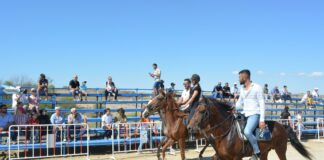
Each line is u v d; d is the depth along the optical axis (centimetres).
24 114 1516
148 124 1684
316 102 3269
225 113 932
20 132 1497
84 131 1653
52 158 1495
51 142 1430
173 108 1259
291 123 2164
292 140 1008
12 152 1577
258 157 921
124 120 1798
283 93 3089
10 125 1353
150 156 1560
